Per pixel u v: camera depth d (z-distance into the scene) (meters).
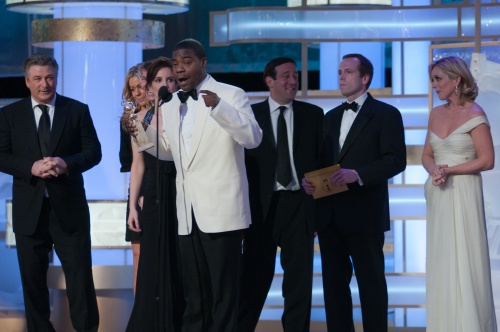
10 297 11.02
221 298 7.86
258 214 8.80
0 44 15.27
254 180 8.83
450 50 9.76
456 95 8.48
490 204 9.35
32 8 10.98
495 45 9.50
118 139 10.55
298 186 8.81
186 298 8.05
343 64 8.81
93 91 10.54
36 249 8.95
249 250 8.93
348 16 10.02
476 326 8.34
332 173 8.41
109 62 10.56
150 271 8.22
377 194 8.74
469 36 9.88
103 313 10.23
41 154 8.95
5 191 10.95
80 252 8.99
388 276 10.24
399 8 9.97
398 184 10.23
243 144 7.65
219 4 15.88
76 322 9.04
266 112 8.96
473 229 8.41
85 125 9.13
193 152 7.78
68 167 8.81
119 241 10.30
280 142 8.84
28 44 15.25
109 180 10.52
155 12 11.25
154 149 8.01
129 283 10.17
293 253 8.81
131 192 8.89
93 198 10.50
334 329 8.86
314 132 8.95
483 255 8.42
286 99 8.91
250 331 9.04
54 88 8.98
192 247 7.95
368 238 8.70
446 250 8.47
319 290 10.35
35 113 9.03
